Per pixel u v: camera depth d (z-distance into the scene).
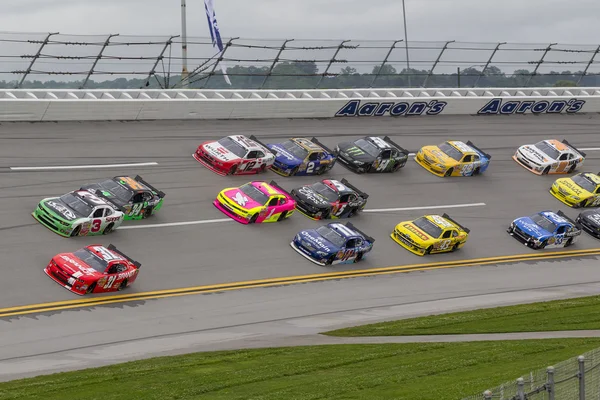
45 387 84.88
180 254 140.62
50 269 124.19
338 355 99.25
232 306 126.12
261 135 194.62
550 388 68.25
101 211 140.38
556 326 120.25
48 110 178.00
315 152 181.12
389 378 88.06
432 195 185.62
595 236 183.50
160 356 102.19
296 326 120.12
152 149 176.12
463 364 93.94
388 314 129.88
